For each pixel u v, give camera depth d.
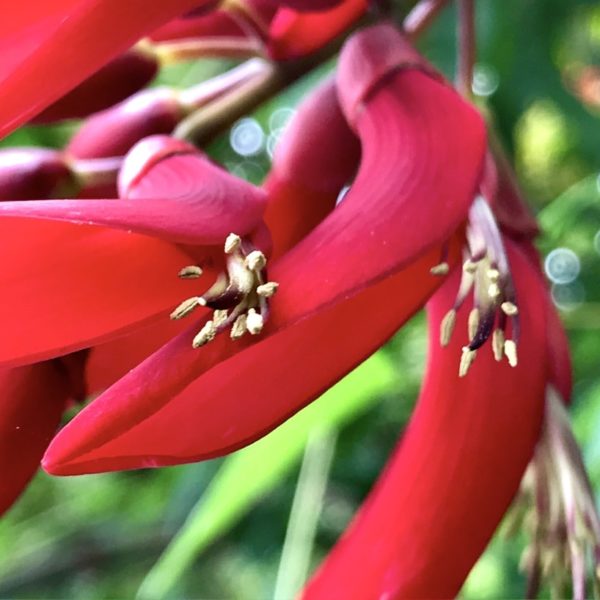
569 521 0.17
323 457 0.28
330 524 0.36
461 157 0.15
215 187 0.14
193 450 0.14
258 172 0.36
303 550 0.27
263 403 0.14
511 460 0.16
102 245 0.14
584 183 0.30
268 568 0.39
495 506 0.16
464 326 0.16
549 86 0.29
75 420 0.13
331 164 0.18
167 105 0.20
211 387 0.14
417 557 0.16
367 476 0.36
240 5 0.20
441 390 0.17
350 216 0.14
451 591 0.16
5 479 0.16
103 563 0.45
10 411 0.16
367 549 0.17
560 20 0.28
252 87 0.20
